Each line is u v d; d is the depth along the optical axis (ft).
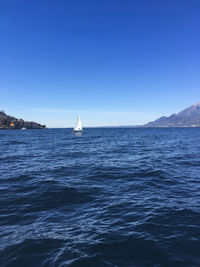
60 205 23.79
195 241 15.71
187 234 16.78
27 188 30.68
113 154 73.15
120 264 13.11
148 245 15.25
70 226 18.49
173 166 48.73
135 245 15.26
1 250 14.64
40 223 19.07
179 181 34.94
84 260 13.51
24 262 13.33
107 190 29.84
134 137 201.87
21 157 66.03
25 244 15.42
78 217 20.47
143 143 125.08
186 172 42.06
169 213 21.11
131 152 78.69
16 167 48.73
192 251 14.47
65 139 175.52
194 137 189.26
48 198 26.16
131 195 27.50
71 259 13.60
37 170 45.11
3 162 56.18
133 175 39.81
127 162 55.52
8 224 18.89
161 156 66.39
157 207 22.89
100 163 54.19
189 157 63.46
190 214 20.79
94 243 15.58
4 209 22.53
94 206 23.45
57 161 57.93
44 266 12.91
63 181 35.06
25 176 39.01
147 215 20.72
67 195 27.40
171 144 114.11
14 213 21.44
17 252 14.40
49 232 17.34
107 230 17.69
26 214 21.16
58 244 15.47
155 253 14.26
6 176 39.01
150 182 34.42
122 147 99.71
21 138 193.98
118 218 20.16
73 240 16.03
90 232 17.35
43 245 15.30
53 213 21.45
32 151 83.61
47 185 32.30
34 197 26.50
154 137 197.36
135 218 20.07
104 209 22.49
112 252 14.43
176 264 13.08
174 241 15.74
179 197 26.48
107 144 119.34
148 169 45.24
